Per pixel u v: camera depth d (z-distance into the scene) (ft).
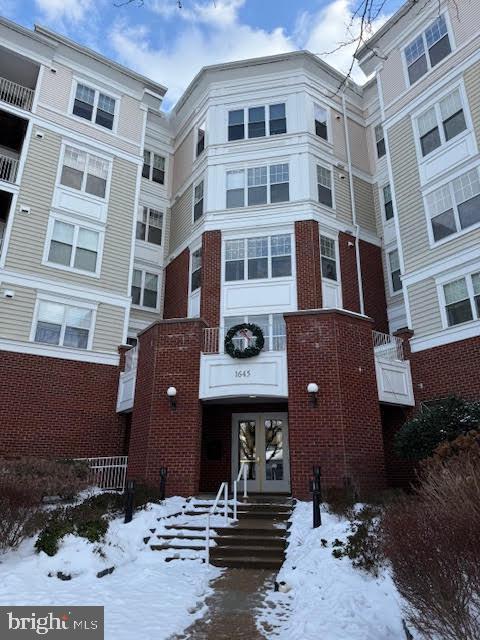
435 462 24.72
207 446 48.29
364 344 41.91
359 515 27.76
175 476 38.88
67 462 41.11
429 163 49.96
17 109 54.95
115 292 54.95
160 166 72.08
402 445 35.24
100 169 59.00
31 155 54.29
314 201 55.88
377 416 39.91
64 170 56.18
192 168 65.36
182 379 42.06
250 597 20.66
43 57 58.75
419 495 19.44
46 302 50.60
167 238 68.59
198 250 59.31
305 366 39.86
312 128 60.39
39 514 27.50
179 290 60.85
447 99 49.73
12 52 56.75
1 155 54.85
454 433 32.53
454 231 45.93
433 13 52.44
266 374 41.24
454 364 42.57
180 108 71.67
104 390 50.44
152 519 30.50
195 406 41.04
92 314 52.75
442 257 46.26
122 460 46.88
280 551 26.71
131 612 18.11
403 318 57.16
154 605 18.99
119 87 64.18
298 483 36.76
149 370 43.60
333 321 40.57
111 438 49.24
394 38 56.95
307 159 57.77
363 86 68.23
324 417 37.96
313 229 54.24
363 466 37.32
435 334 44.80
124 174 60.70
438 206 47.98
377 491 35.01
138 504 32.91
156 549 27.40
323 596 19.29
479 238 43.50
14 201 51.57
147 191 69.21
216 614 18.56
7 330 47.29
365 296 57.57
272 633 16.66
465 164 46.34
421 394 44.34
